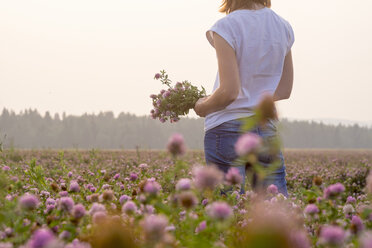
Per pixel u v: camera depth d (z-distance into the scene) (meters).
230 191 2.91
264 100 1.78
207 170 1.85
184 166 2.01
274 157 2.91
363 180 9.77
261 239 1.10
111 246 1.30
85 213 2.20
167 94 3.57
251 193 2.96
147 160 13.54
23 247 1.82
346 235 2.00
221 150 3.09
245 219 2.54
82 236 1.98
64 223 2.28
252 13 3.23
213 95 3.05
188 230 2.00
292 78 3.56
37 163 10.62
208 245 1.76
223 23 3.12
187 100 3.47
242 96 3.08
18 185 3.33
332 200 2.41
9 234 2.12
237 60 3.13
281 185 3.07
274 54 3.21
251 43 3.12
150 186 2.19
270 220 1.12
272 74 3.20
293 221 2.16
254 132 2.87
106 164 12.16
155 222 1.48
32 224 2.31
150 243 1.47
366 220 2.29
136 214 2.15
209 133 3.18
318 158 22.80
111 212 2.57
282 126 1.78
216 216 1.66
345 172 11.10
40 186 4.29
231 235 2.11
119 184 4.07
